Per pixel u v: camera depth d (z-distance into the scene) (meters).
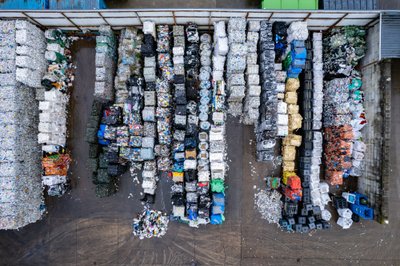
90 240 19.11
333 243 19.23
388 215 19.05
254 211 19.14
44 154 18.72
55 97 17.64
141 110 18.11
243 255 19.16
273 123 17.23
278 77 17.84
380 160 17.58
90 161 18.16
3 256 19.14
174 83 17.83
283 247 19.17
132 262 19.11
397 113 19.06
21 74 16.52
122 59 17.61
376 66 17.45
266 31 17.25
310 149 18.20
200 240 19.12
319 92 18.14
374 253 19.20
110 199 19.11
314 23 17.69
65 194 19.11
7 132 16.73
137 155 17.89
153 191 18.41
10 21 16.41
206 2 18.45
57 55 18.05
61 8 16.78
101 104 18.06
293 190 17.62
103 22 17.56
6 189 16.88
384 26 16.27
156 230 18.95
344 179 19.33
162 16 16.94
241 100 18.28
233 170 19.06
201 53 18.00
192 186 17.94
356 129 18.64
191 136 18.00
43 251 19.12
